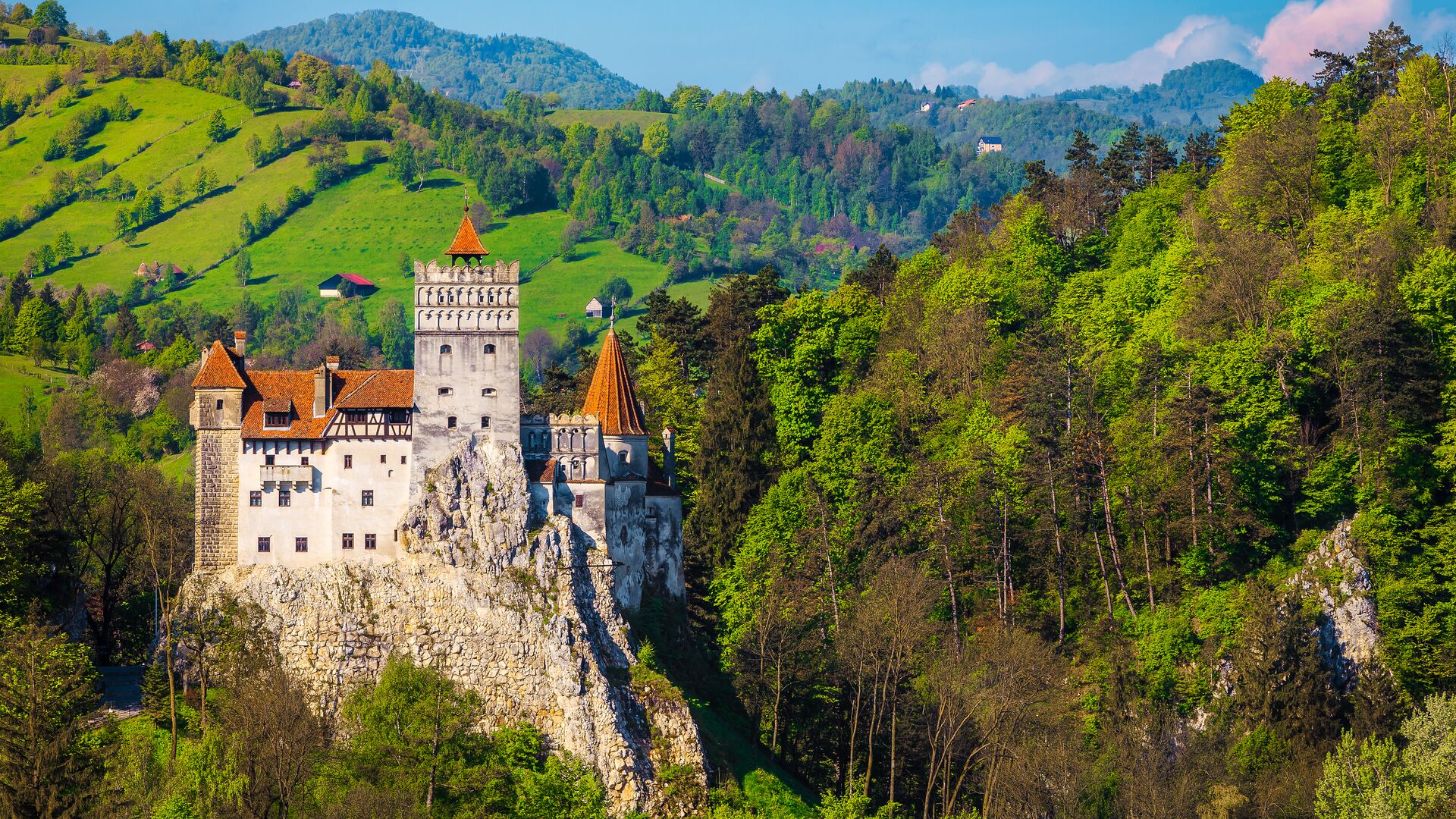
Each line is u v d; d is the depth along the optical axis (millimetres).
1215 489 135500
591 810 108000
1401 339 139125
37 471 135750
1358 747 114375
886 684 121250
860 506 137875
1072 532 137250
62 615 125438
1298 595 129875
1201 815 112562
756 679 124125
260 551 118750
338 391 121500
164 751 106062
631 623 125062
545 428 122688
